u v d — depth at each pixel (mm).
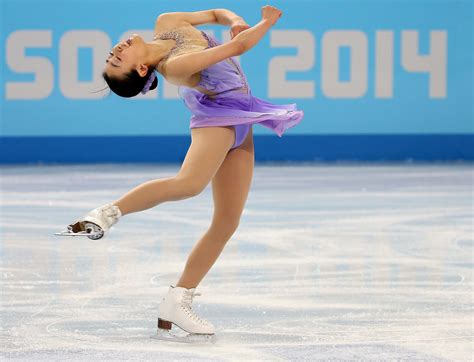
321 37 42000
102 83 41719
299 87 42062
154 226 22453
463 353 10977
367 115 42312
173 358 10867
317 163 40844
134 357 10898
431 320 12828
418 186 31344
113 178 34188
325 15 41938
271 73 41969
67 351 11180
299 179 33750
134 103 41844
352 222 23094
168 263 17594
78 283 15648
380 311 13453
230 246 19594
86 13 41594
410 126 42406
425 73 42344
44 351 11164
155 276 16328
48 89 41562
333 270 16844
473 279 15945
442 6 42188
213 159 11375
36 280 15883
